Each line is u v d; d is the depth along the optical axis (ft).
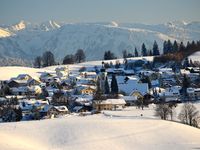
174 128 456.86
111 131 438.81
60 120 468.34
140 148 408.46
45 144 407.23
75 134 427.33
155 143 420.36
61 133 428.97
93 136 425.69
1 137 405.39
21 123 453.58
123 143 416.05
